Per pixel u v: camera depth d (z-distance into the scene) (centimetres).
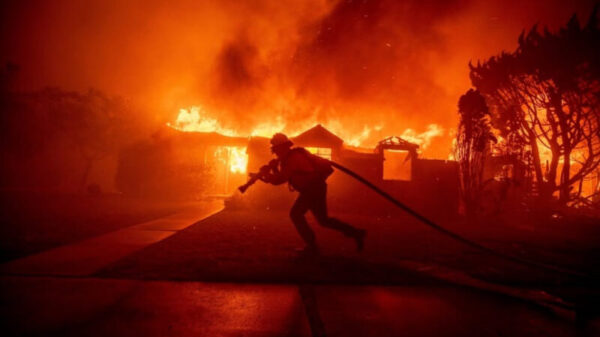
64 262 472
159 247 585
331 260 523
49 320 292
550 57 1262
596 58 1209
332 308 335
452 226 1050
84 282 390
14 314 302
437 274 468
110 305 327
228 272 439
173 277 414
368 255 573
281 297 361
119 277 409
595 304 370
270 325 295
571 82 1248
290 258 526
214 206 1393
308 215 1121
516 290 415
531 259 607
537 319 328
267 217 1065
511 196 1381
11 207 1120
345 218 1168
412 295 381
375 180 1345
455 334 289
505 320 322
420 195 1345
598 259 642
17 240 613
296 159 529
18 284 378
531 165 1444
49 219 879
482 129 1290
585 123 1301
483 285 428
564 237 918
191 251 557
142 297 350
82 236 677
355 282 416
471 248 673
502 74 1383
